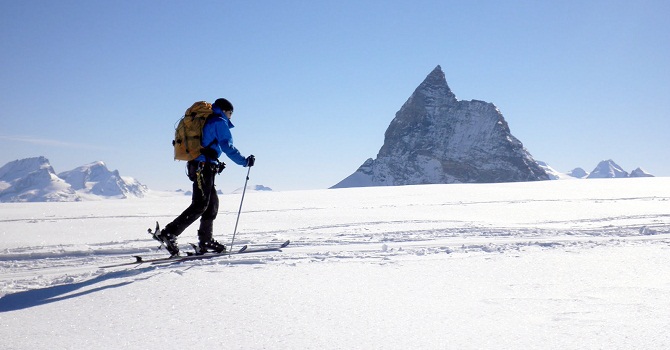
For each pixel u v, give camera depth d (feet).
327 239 30.04
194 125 19.72
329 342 9.47
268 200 82.89
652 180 139.85
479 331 10.07
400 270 17.16
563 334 9.75
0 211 66.03
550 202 67.15
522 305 12.22
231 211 57.93
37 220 50.60
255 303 12.59
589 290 13.82
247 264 18.49
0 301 13.74
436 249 22.99
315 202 75.77
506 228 34.63
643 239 26.94
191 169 20.12
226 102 20.67
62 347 9.38
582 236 30.22
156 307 12.31
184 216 19.79
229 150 20.04
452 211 55.62
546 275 16.06
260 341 9.55
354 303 12.58
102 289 14.44
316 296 13.35
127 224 46.68
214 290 14.03
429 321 10.87
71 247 29.40
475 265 17.99
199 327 10.54
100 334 10.18
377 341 9.51
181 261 19.69
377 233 33.65
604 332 9.82
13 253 26.94
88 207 73.51
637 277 15.61
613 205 60.54
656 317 10.86
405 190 107.96
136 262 19.07
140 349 9.16
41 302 13.26
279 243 28.14
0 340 9.91
